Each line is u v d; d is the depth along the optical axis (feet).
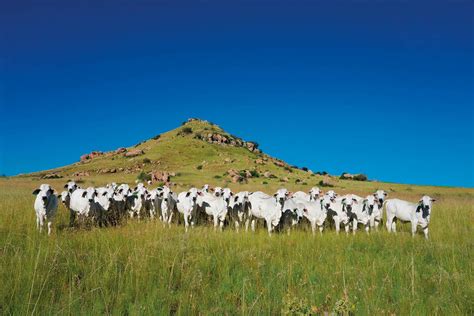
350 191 205.05
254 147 482.69
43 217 50.83
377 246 47.67
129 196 75.77
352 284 29.99
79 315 24.64
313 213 62.39
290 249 42.63
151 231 46.83
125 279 30.30
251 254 37.19
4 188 160.86
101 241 41.29
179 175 290.35
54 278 29.99
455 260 38.17
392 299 28.30
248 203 66.08
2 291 26.50
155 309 25.64
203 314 25.32
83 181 247.91
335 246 45.65
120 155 387.34
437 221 69.05
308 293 28.27
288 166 390.21
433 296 28.02
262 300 27.25
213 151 399.85
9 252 36.11
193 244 41.73
